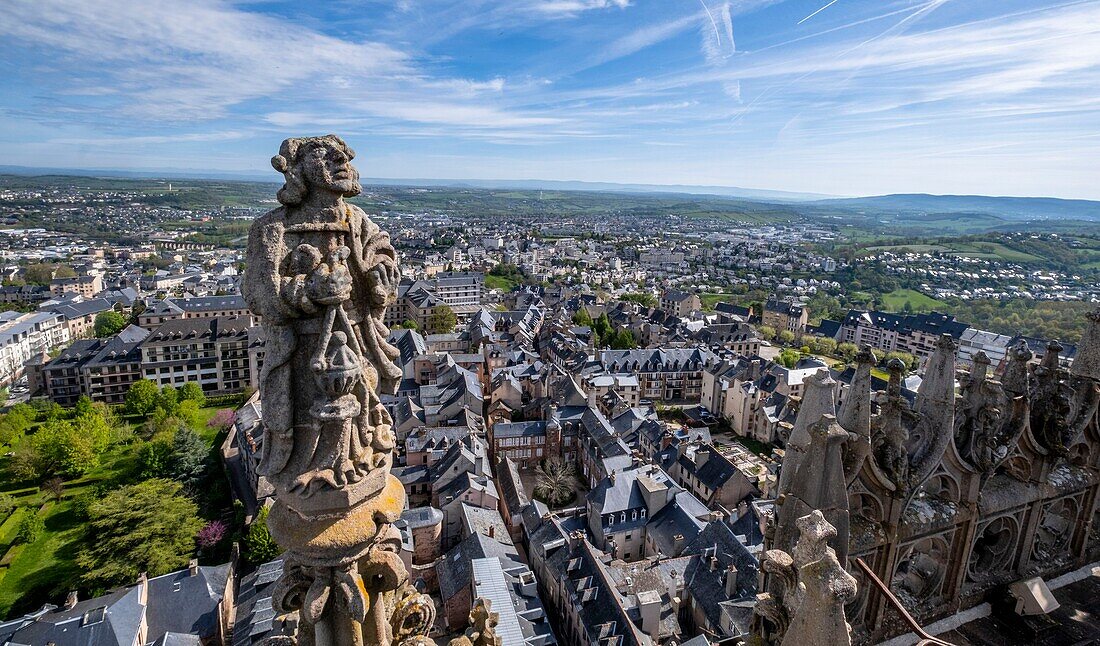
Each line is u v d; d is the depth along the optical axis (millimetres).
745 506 74562
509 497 86938
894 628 16719
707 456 93062
